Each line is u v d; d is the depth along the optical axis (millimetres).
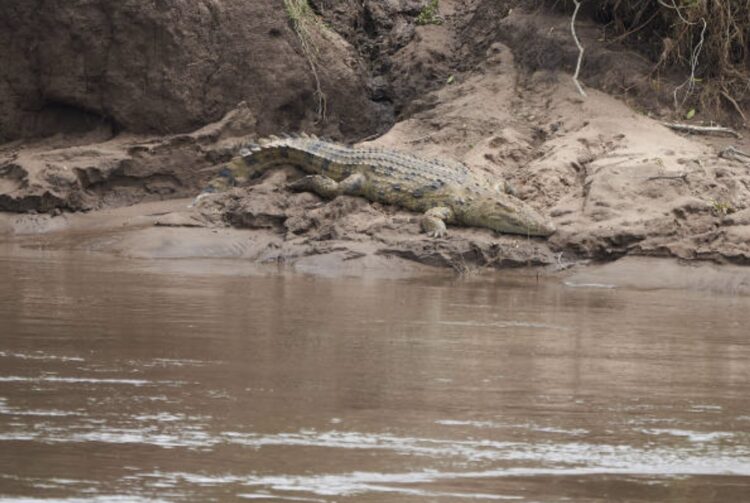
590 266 29375
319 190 33062
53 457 12398
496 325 21406
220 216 32781
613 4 39250
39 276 26109
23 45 38500
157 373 16328
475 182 31797
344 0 43281
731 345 20047
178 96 38219
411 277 28219
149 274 27000
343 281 26938
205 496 11305
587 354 18797
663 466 12789
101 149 36938
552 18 39719
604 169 31812
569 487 11953
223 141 37938
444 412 14688
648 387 16484
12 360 16938
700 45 37250
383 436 13508
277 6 39406
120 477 11820
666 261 28844
